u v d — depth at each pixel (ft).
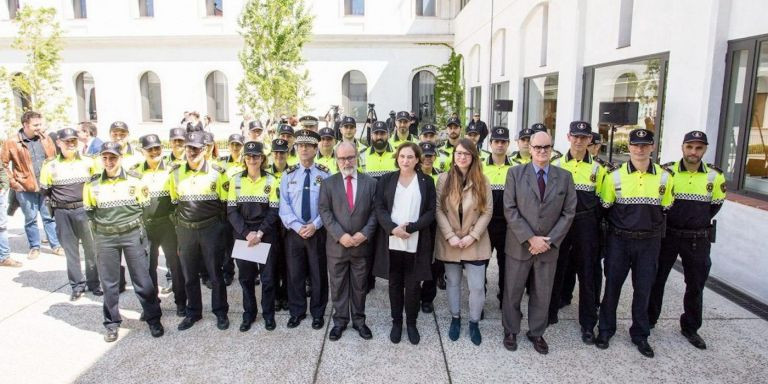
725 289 16.25
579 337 13.41
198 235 13.56
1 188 19.21
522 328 14.08
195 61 65.62
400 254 12.82
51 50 51.72
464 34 58.39
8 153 19.44
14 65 66.08
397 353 12.59
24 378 11.46
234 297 16.44
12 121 51.21
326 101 66.85
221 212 13.99
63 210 15.81
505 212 12.38
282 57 52.47
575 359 12.24
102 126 67.21
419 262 12.72
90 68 66.18
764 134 15.85
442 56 66.18
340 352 12.67
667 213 12.76
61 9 65.21
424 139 19.04
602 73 25.62
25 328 14.07
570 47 27.94
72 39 65.10
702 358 12.20
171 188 13.74
